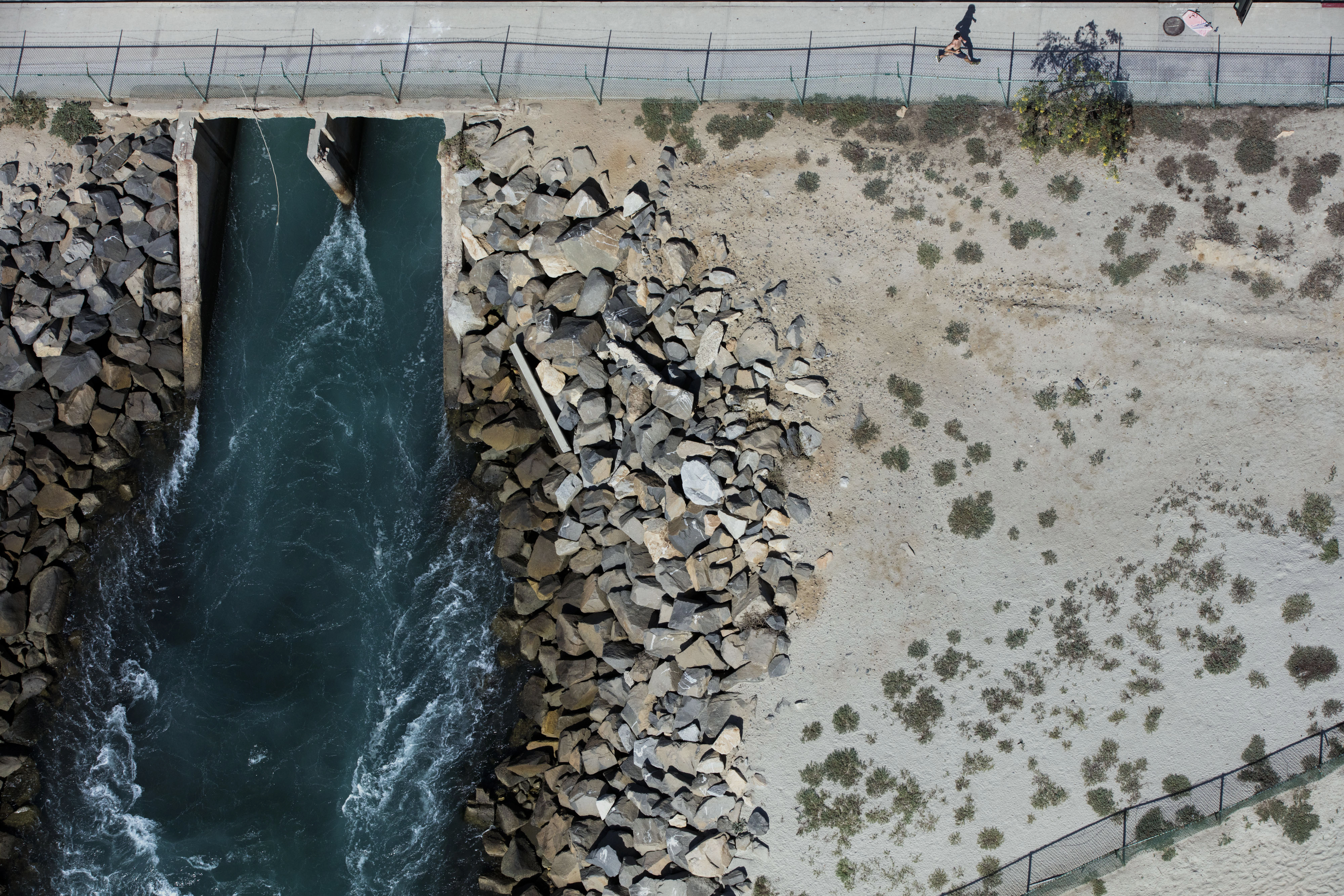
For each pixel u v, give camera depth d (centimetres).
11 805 3503
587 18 3553
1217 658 3209
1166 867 3184
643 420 3384
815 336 3428
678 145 3519
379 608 3578
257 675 3559
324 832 3419
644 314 3478
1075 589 3275
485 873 3328
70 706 3575
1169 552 3266
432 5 3591
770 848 3231
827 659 3288
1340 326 3291
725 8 3519
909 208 3441
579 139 3541
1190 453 3300
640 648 3347
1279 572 3222
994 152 3419
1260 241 3319
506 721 3444
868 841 3219
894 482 3350
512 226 3581
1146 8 3403
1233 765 3173
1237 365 3309
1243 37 3381
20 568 3603
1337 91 3334
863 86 3472
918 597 3303
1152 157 3378
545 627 3434
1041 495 3325
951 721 3247
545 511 3512
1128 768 3200
